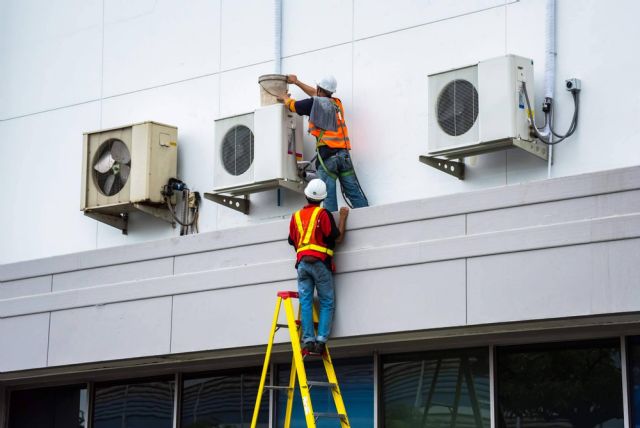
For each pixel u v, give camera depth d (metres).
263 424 21.05
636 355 17.45
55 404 24.12
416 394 19.36
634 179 16.62
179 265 21.22
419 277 18.34
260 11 22.83
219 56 23.31
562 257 17.05
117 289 21.89
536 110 19.03
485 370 18.73
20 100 26.22
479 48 19.86
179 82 23.78
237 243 20.52
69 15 25.75
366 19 21.33
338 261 19.19
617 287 16.53
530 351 18.42
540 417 18.14
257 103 22.61
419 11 20.69
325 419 20.28
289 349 20.16
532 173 19.00
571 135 18.67
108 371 23.12
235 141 21.62
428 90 19.45
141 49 24.48
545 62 19.00
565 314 16.91
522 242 17.41
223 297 20.50
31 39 26.27
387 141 20.72
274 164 20.94
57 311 22.67
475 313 17.70
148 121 22.98
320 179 19.72
